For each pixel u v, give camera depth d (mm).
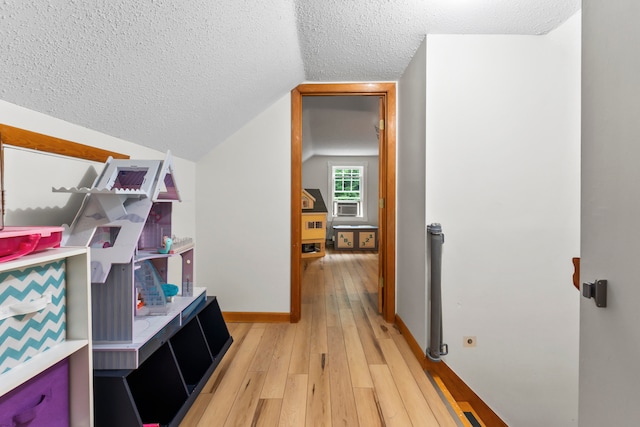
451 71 1825
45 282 823
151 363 1301
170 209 1521
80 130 1262
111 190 1071
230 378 1660
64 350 837
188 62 1313
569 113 1831
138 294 1394
